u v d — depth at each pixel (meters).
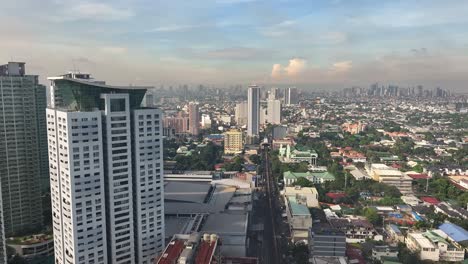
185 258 193.38
